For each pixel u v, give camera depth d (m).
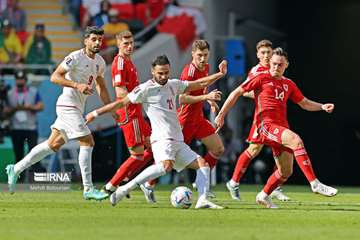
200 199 35.38
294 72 86.81
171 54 71.12
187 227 27.86
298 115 86.12
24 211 33.78
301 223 29.98
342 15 87.31
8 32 71.06
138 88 34.28
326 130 87.06
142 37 71.00
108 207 36.03
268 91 36.62
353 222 30.59
